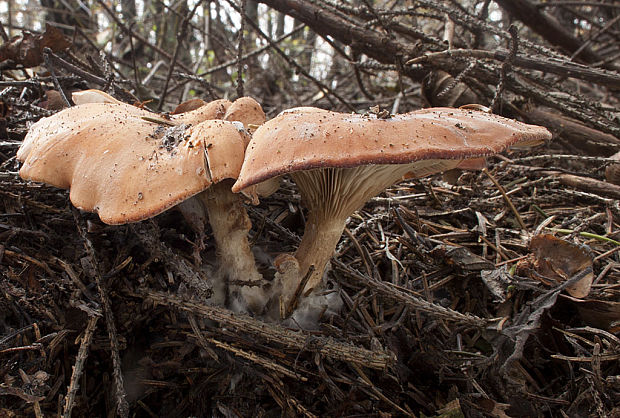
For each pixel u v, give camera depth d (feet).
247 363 0.36
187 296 0.36
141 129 0.34
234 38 1.60
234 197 0.37
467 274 0.45
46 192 0.42
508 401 0.37
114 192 0.30
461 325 0.41
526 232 0.52
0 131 0.48
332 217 0.38
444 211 0.56
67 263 0.37
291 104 1.18
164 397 0.37
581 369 0.36
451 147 0.28
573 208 0.58
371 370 0.38
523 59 0.60
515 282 0.41
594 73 0.59
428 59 0.61
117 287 0.37
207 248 0.44
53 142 0.34
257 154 0.29
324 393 0.36
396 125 0.28
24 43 0.61
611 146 0.68
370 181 0.35
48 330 0.34
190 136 0.33
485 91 0.70
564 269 0.42
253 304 0.39
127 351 0.37
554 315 0.42
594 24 1.09
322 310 0.40
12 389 0.29
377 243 0.50
